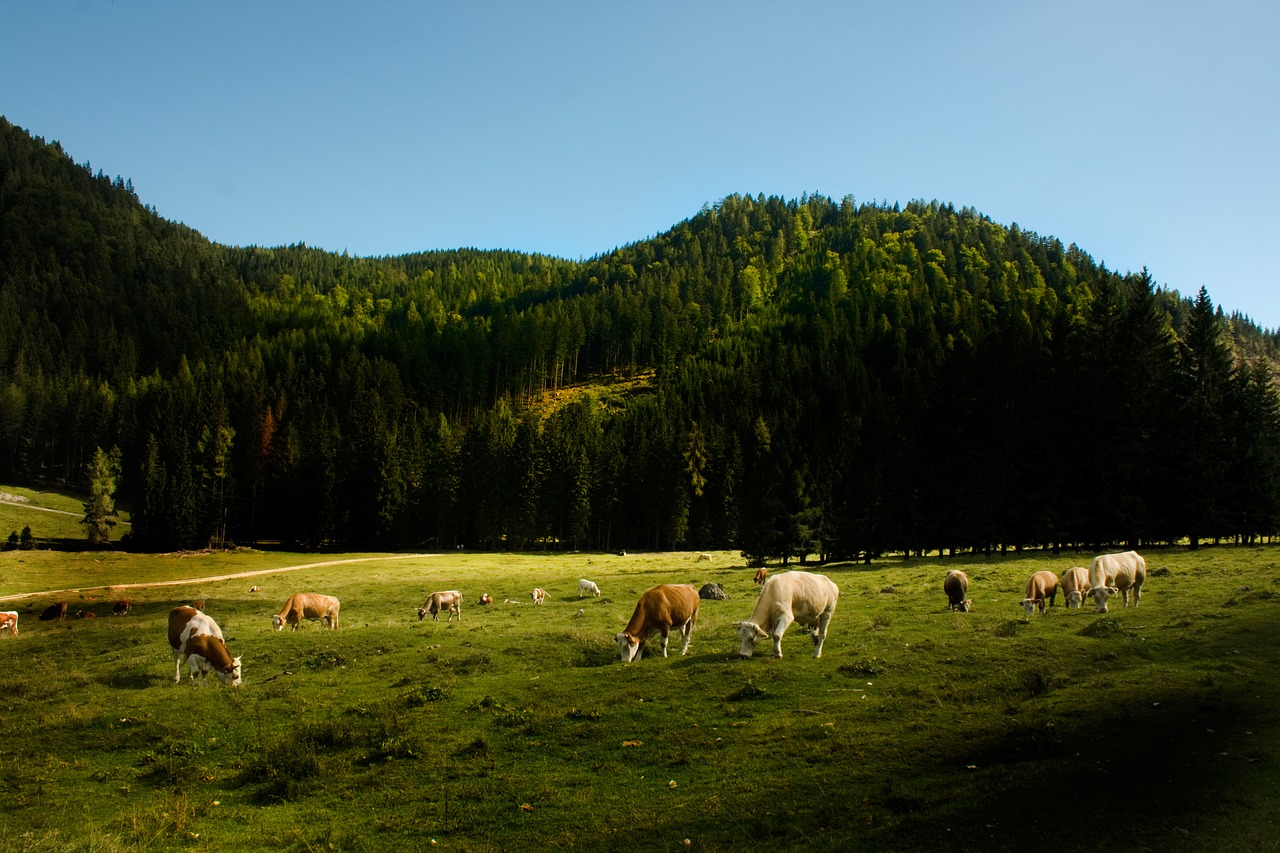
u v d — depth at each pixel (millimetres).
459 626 30594
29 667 25312
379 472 102500
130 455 124938
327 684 19688
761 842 9328
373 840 10375
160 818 11195
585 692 16781
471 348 179500
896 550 66625
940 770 10953
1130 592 25109
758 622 18531
